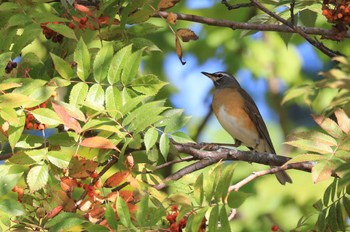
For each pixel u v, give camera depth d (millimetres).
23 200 10031
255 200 20516
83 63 10117
